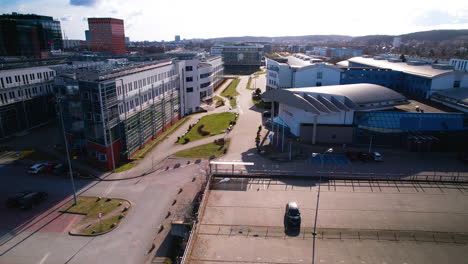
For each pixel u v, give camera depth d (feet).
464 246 104.83
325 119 203.41
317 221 118.93
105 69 184.96
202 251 101.91
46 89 254.88
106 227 116.37
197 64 290.35
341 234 111.14
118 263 98.78
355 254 100.63
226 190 143.43
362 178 153.17
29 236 111.45
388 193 140.97
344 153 187.52
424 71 266.77
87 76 162.81
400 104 216.54
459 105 208.95
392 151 191.11
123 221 120.67
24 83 234.17
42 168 163.53
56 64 277.03
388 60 375.45
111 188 147.13
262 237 109.40
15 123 226.58
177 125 253.44
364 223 118.01
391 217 122.01
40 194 134.72
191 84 287.28
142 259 100.53
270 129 237.45
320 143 203.41
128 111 182.91
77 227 116.47
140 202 134.51
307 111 187.01
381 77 289.33
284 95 201.87
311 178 154.81
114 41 598.34
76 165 171.63
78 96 166.50
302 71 291.58
